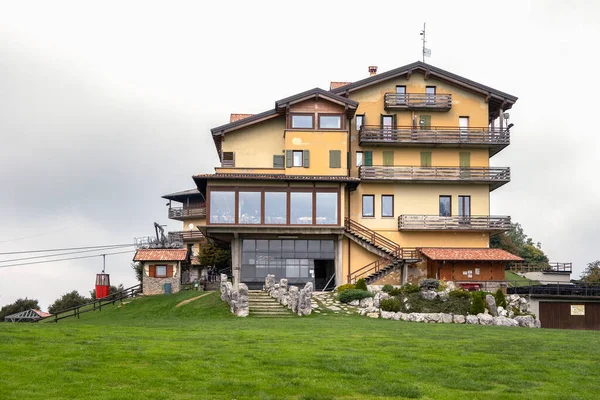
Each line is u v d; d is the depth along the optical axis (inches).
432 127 2273.6
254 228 1978.3
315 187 2017.7
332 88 2437.3
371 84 2262.6
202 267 2829.7
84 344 756.0
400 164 2263.8
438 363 716.0
